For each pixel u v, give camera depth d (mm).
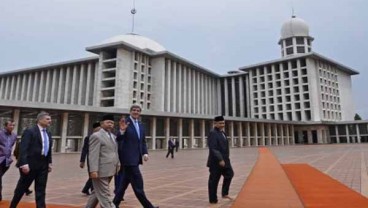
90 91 64688
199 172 13430
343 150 31094
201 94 78375
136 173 5695
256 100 77562
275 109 73062
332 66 76688
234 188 8828
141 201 5648
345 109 79625
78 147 35094
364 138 62781
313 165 15008
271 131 62812
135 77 62344
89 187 7992
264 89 76125
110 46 58969
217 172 6836
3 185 9734
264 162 14914
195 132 48500
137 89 62000
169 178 11336
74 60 66250
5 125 6992
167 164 17844
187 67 73562
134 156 5746
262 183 8328
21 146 5422
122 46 58688
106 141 5293
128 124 5879
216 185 6828
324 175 10695
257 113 76812
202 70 77062
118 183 6406
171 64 68438
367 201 6234
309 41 78000
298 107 69812
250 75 79062
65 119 33250
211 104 82500
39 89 73000
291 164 15039
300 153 27391
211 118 48750
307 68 68375
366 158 19203
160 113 41594
